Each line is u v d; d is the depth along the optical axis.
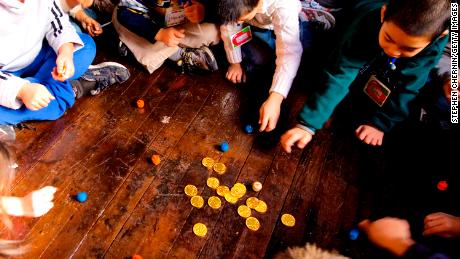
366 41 0.93
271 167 1.06
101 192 0.96
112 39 1.30
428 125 1.16
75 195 0.95
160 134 1.08
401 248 0.71
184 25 1.19
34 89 0.93
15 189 0.94
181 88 1.20
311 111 0.99
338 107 1.20
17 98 0.94
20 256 0.84
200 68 1.22
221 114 1.15
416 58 0.94
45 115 1.04
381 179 1.06
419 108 1.18
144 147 1.05
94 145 1.04
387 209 1.01
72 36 1.02
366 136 1.07
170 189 0.98
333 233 0.96
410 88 0.98
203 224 0.94
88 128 1.07
